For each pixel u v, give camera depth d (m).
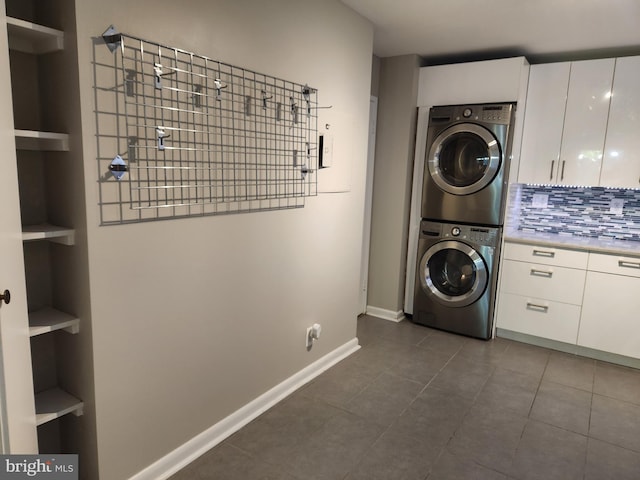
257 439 2.21
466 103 3.54
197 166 1.89
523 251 3.48
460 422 2.43
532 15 2.71
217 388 2.16
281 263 2.48
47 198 1.65
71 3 1.41
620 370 3.13
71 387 1.71
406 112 3.73
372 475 1.99
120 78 1.56
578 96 3.36
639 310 3.09
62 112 1.52
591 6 2.53
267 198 2.31
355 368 3.04
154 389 1.84
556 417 2.50
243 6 2.02
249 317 2.30
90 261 1.54
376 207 4.00
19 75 1.55
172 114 1.76
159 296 1.80
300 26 2.37
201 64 1.85
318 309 2.87
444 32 3.09
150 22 1.64
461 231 3.59
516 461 2.11
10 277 1.26
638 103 3.16
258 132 2.19
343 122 2.85
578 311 3.32
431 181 3.69
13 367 1.29
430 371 3.04
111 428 1.69
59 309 1.70
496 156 3.35
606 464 2.11
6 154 1.23
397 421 2.42
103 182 1.55
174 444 1.97
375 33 3.15
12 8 1.49
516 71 3.30
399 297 4.00
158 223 1.76
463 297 3.62
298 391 2.70
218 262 2.06
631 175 3.24
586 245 3.26
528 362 3.23
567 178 3.48
